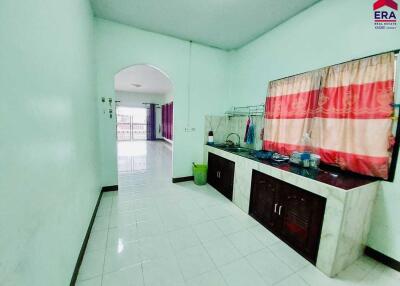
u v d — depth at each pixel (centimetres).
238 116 358
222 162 312
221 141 394
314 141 218
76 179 155
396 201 161
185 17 263
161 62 320
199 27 288
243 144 344
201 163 384
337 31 198
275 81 272
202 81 361
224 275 153
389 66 159
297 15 243
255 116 315
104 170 307
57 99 117
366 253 181
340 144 192
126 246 184
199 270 157
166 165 510
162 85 730
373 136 169
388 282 151
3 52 65
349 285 148
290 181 188
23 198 77
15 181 72
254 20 263
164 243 190
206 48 356
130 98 945
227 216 246
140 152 691
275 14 247
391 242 165
